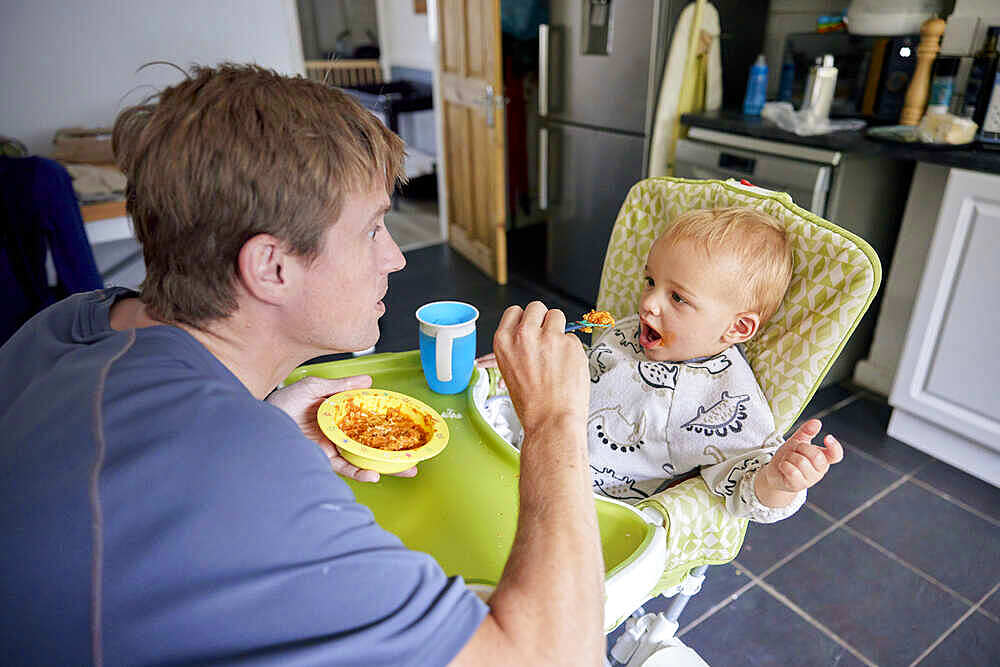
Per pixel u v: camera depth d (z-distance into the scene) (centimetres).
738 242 98
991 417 185
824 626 148
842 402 234
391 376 113
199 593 40
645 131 256
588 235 299
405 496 84
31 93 294
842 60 226
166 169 49
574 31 272
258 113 49
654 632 105
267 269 53
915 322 196
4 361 60
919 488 191
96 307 60
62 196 179
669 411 107
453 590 45
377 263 59
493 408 115
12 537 41
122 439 43
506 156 411
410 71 557
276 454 44
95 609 40
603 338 124
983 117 188
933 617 150
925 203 211
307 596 41
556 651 45
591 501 54
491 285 341
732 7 260
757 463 90
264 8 329
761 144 220
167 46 313
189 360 51
